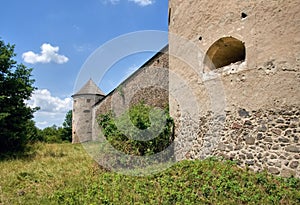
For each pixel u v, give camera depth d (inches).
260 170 189.0
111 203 161.2
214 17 242.8
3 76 386.0
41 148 413.4
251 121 202.2
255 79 203.3
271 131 189.8
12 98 388.5
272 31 196.5
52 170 256.7
